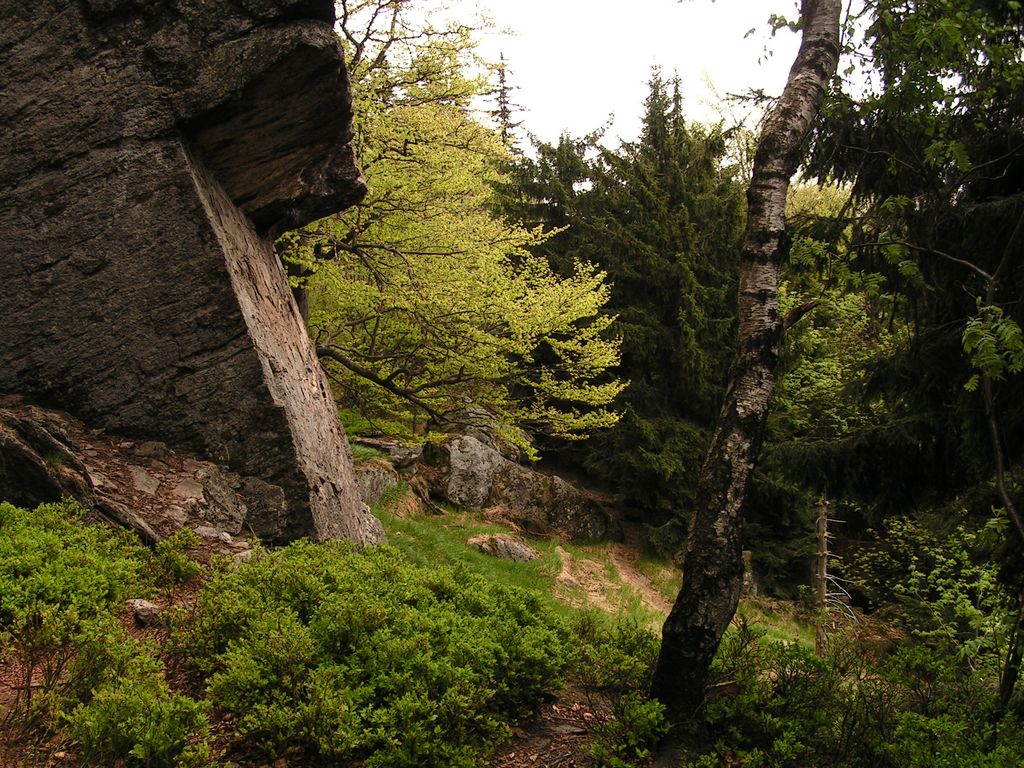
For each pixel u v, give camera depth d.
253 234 9.02
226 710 4.35
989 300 4.93
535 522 18.55
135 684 3.92
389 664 4.60
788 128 5.00
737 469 4.67
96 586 5.09
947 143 5.65
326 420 9.81
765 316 4.84
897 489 8.06
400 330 13.48
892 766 4.54
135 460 7.27
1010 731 4.74
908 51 5.25
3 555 5.11
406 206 12.30
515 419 14.53
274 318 8.88
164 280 7.50
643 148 21.91
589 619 6.86
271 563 5.96
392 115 11.63
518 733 4.99
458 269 12.92
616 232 20.31
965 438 7.10
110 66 7.24
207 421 7.70
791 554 19.00
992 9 5.74
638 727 4.60
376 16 11.36
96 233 7.33
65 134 7.22
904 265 5.59
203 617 4.88
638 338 19.28
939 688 5.38
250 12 7.33
